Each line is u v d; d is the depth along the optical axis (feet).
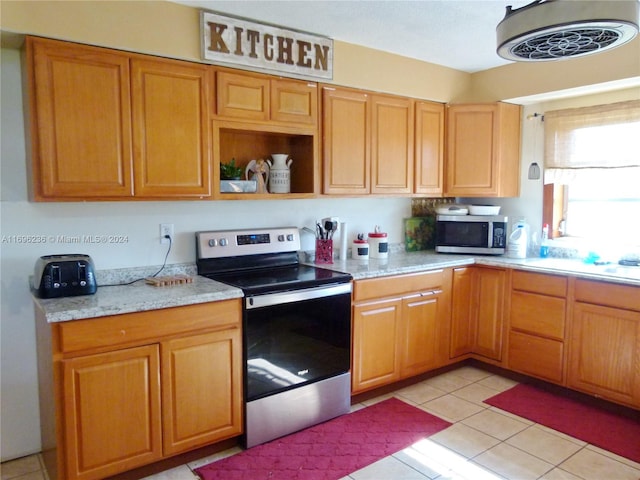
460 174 12.12
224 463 7.69
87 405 6.56
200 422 7.56
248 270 9.72
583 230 11.73
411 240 13.02
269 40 8.76
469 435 8.59
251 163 9.61
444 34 9.46
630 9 4.86
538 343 10.62
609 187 11.09
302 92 9.42
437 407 9.76
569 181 11.69
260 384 8.13
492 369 11.82
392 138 10.99
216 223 9.61
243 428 8.06
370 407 9.75
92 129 7.22
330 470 7.50
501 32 5.63
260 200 10.18
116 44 7.27
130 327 6.80
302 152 10.14
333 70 9.73
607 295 9.41
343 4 7.96
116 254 8.52
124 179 7.53
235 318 7.80
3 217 7.55
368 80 10.32
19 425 7.93
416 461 7.75
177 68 7.91
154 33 7.59
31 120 6.83
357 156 10.41
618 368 9.32
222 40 8.20
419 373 10.87
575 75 10.34
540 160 12.29
